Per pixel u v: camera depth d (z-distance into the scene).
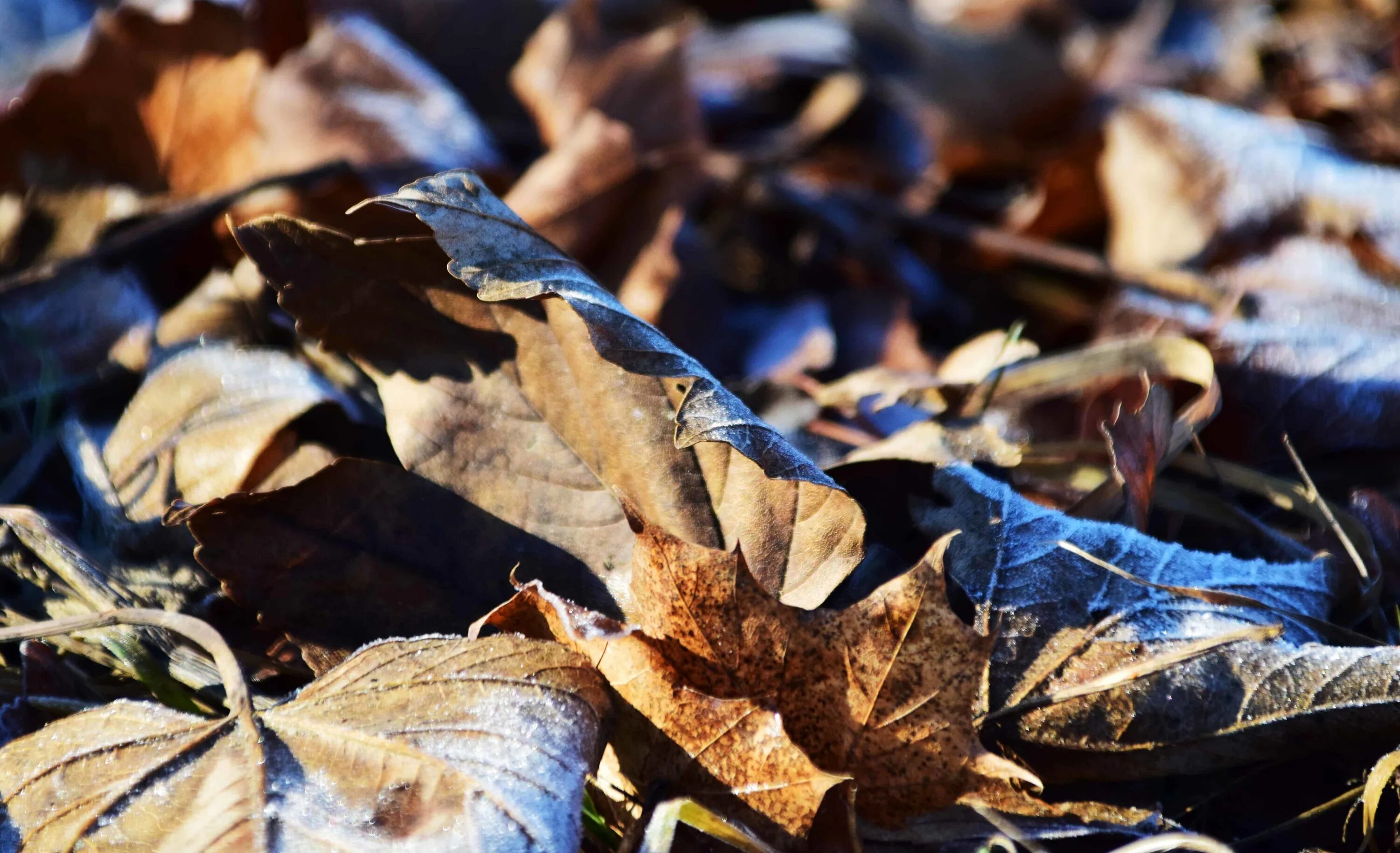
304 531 0.60
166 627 0.59
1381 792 0.59
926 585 0.58
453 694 0.57
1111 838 0.59
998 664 0.60
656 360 0.60
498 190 0.76
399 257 0.61
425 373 0.62
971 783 0.58
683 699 0.57
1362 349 0.69
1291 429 0.68
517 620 0.59
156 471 0.64
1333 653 0.59
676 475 0.61
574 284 0.60
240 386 0.65
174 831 0.57
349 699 0.58
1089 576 0.60
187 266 0.73
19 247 0.74
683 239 0.75
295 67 0.75
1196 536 0.65
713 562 0.58
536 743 0.57
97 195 0.75
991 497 0.62
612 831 0.58
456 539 0.61
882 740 0.58
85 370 0.69
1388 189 0.75
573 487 0.61
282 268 0.61
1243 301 0.73
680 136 0.82
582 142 0.75
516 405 0.61
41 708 0.61
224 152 0.75
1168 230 0.79
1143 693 0.59
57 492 0.67
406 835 0.56
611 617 0.60
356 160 0.73
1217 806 0.60
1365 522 0.65
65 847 0.57
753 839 0.57
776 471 0.59
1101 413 0.69
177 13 0.74
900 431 0.66
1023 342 0.68
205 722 0.58
